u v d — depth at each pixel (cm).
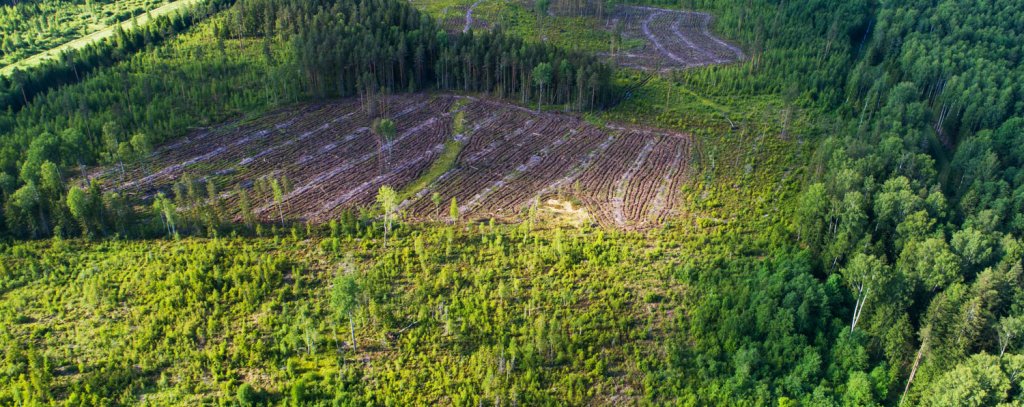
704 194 10250
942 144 11975
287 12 14725
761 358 6969
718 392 6675
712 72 14262
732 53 16188
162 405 6353
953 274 7225
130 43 14425
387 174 10631
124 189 9750
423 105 13375
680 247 8825
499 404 6450
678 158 11444
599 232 9025
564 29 17625
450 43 14650
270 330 7212
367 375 6744
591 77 12875
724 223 9438
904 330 6906
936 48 13750
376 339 7162
